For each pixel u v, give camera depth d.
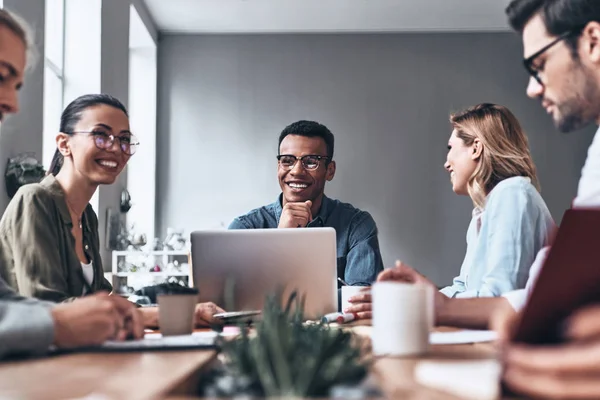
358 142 7.44
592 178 1.54
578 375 0.72
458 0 6.67
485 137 2.38
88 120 2.37
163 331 1.57
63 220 2.20
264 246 1.95
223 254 1.95
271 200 7.41
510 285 2.04
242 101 7.48
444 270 7.37
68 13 4.99
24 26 1.63
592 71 1.38
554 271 0.80
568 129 1.49
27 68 1.64
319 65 7.48
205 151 7.45
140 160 7.32
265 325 0.95
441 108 7.45
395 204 7.40
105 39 5.17
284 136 3.25
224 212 7.41
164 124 7.46
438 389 0.84
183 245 6.17
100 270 2.46
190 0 6.68
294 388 0.76
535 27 1.42
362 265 3.10
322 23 7.30
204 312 1.88
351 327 1.80
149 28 7.04
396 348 1.20
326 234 1.97
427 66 7.47
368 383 0.84
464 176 2.43
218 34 7.51
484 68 7.45
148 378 0.96
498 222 2.12
